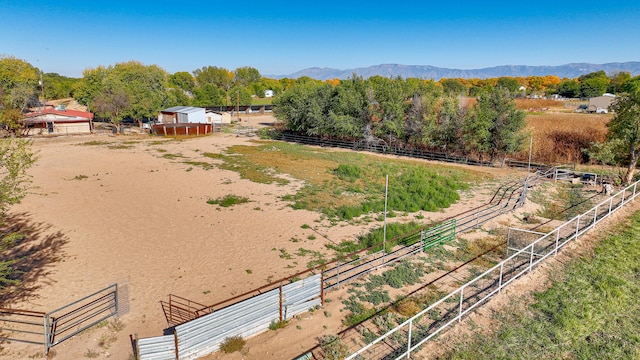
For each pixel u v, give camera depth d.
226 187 28.16
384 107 43.75
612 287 12.67
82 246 18.12
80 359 10.59
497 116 35.66
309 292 12.58
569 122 50.25
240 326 11.09
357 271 15.14
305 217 22.06
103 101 59.69
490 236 18.39
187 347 10.25
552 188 27.30
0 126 31.31
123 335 11.62
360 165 36.31
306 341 10.91
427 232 17.78
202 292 14.11
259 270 15.76
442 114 39.88
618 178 28.20
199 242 18.58
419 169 32.22
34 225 20.59
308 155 41.84
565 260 14.83
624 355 9.59
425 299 12.76
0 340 11.38
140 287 14.47
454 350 9.88
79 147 44.91
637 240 16.34
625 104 26.19
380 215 22.42
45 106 76.00
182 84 137.50
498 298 12.30
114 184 28.61
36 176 30.42
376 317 11.76
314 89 52.62
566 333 10.47
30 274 15.48
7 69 72.19
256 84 152.50
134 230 20.06
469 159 38.56
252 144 49.62
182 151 43.09
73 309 13.02
